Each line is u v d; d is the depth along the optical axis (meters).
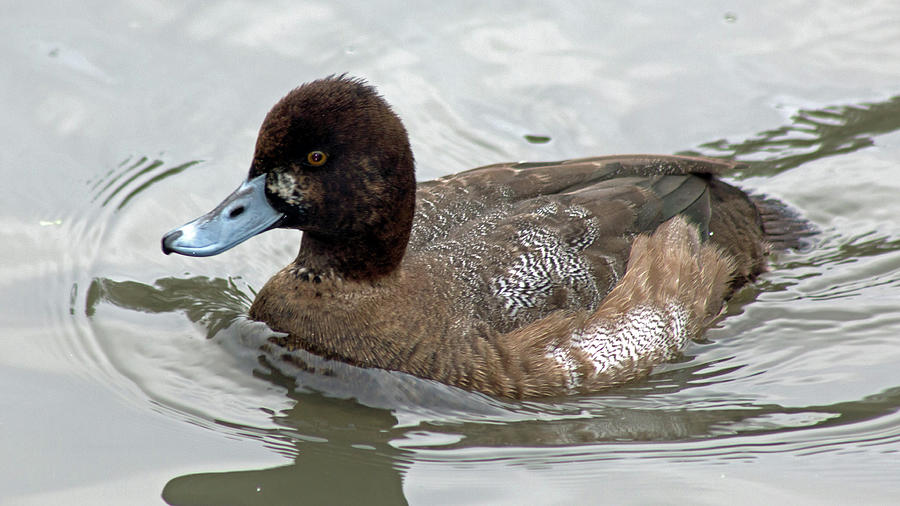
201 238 9.16
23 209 11.71
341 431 9.30
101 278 11.04
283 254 11.94
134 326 10.44
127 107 13.02
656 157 11.11
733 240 11.37
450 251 9.94
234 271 11.57
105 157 12.45
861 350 10.71
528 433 9.38
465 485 8.66
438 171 12.66
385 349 9.68
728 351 10.77
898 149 13.29
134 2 14.31
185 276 11.30
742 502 8.43
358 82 9.34
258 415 9.43
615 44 14.46
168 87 13.30
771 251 12.00
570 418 9.62
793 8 15.05
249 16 14.38
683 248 10.62
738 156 13.08
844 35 14.66
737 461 9.01
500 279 9.75
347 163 9.20
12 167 12.15
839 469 8.87
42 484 8.37
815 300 11.45
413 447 9.15
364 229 9.44
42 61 13.39
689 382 10.27
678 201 10.84
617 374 10.08
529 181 10.51
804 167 13.03
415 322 9.67
